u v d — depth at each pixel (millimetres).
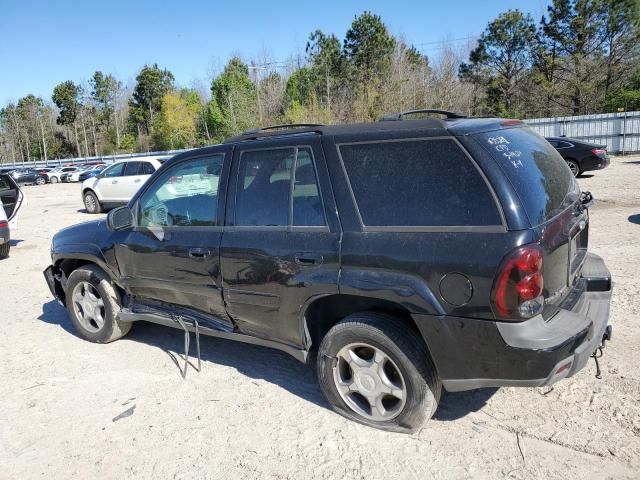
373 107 41062
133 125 82188
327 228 3148
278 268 3324
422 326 2826
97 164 43469
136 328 5258
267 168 3490
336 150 3172
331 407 3498
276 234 3361
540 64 39938
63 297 5262
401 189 2920
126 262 4355
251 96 49406
